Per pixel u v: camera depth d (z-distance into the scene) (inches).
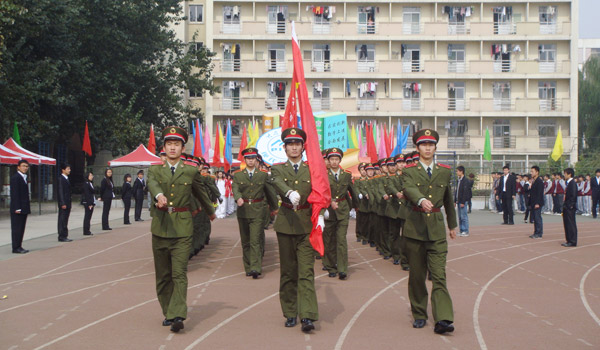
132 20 1322.6
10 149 946.1
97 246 567.8
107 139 1311.5
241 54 1729.8
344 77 1690.5
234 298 326.0
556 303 314.3
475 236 677.3
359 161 823.1
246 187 402.9
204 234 553.6
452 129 1731.1
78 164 1756.9
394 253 461.7
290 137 277.1
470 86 1723.7
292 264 267.6
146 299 321.7
